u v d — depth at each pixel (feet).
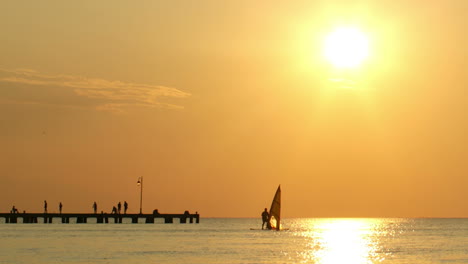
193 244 495.41
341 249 477.36
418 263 392.27
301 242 538.88
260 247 475.31
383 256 430.61
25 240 520.42
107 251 432.66
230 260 391.24
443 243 556.10
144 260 385.70
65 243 492.13
